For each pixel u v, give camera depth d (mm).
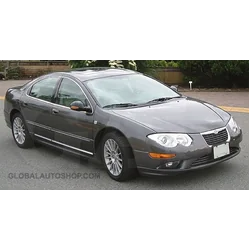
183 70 15602
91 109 6234
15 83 19203
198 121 5723
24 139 7793
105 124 5926
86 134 6277
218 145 5598
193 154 5375
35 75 21359
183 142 5367
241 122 9438
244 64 14320
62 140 6797
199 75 15422
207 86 15477
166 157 5328
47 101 7117
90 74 7016
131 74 7199
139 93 6668
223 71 14539
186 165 5367
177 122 5633
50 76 7395
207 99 12805
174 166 5363
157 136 5395
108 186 5742
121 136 5758
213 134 5586
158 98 6621
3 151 7793
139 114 5863
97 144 6195
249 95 13289
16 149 7902
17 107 7785
